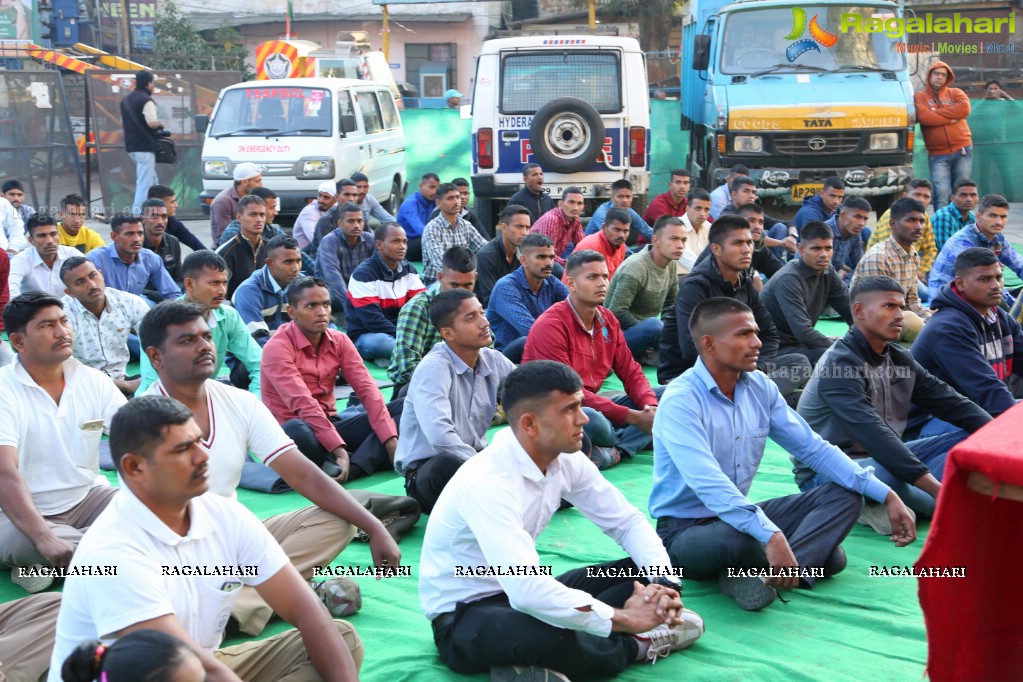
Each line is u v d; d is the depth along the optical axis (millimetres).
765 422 4094
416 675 3398
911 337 7812
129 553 2621
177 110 17500
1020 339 5570
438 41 29469
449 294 4684
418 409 4637
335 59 18906
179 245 9547
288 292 5480
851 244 9164
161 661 2033
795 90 12344
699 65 13414
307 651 2916
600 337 5547
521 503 3195
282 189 13133
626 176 12680
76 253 8273
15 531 4008
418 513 4609
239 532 2861
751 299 6371
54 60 21406
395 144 15461
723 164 12438
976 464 2271
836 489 4090
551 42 12609
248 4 30016
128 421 2627
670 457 4023
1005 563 2539
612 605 3316
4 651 3178
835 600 3957
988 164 16906
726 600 3971
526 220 8109
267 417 3807
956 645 2498
